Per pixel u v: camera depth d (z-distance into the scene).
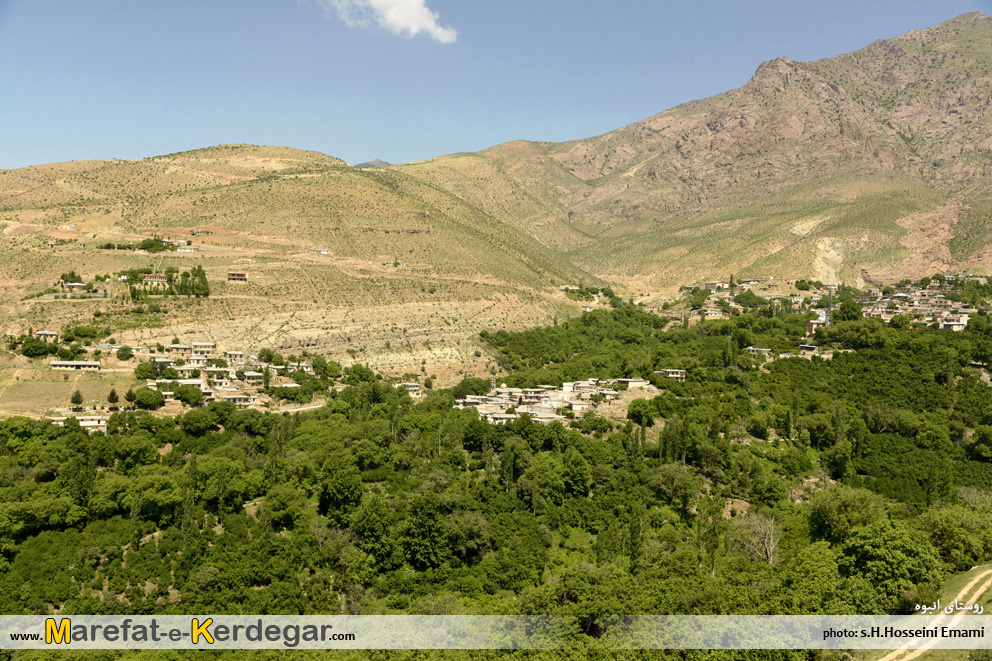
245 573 139.00
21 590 131.75
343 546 147.25
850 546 130.12
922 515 146.62
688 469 182.88
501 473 174.00
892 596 117.94
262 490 163.25
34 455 162.62
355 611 134.62
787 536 149.62
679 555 140.25
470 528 149.62
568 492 170.88
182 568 138.88
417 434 193.25
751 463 184.62
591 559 147.88
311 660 118.69
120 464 166.75
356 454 175.00
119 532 144.75
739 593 123.31
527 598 128.12
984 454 199.50
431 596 135.38
